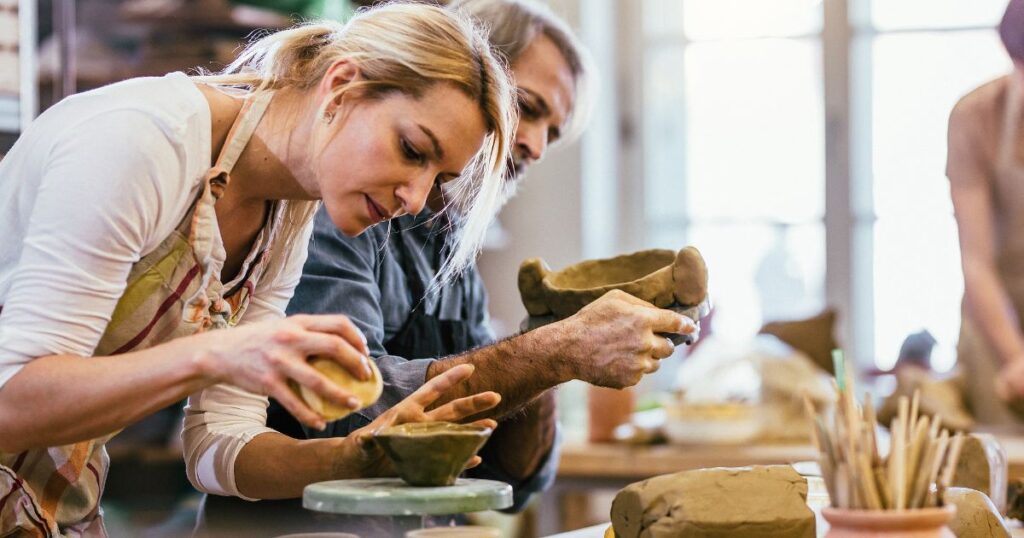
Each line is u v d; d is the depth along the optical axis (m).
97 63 4.00
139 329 1.61
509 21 2.40
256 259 1.79
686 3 5.71
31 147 1.53
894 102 5.44
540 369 1.81
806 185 5.55
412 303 2.28
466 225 1.75
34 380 1.42
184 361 1.39
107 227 1.46
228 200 1.68
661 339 1.74
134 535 3.46
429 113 1.57
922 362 4.80
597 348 1.76
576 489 3.45
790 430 3.56
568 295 1.86
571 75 2.50
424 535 1.36
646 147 5.79
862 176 5.48
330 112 1.59
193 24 4.00
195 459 1.83
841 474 1.34
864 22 5.46
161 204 1.53
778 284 5.59
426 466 1.38
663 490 1.48
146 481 4.21
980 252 3.41
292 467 1.69
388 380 1.95
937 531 1.32
